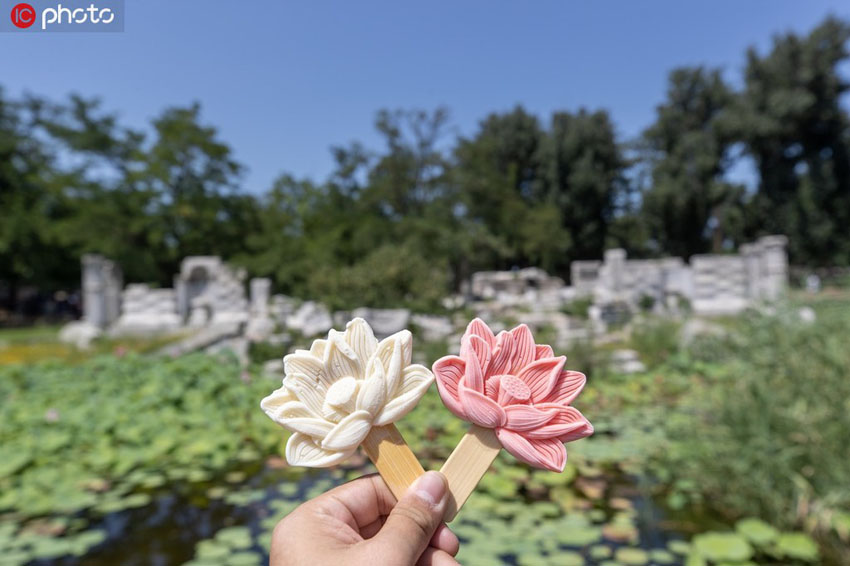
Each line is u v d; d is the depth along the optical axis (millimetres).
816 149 26844
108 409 4371
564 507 2918
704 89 29047
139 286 15305
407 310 7758
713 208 28781
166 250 24844
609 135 29016
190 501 3076
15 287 25375
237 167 24891
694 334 6887
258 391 5020
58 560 2482
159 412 4406
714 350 5391
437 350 6188
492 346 869
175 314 15352
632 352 6645
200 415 4383
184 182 24562
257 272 22406
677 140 29531
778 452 2686
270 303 11148
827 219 25281
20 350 10930
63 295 31031
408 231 22219
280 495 3119
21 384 5684
